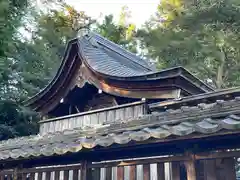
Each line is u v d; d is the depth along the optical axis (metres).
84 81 7.78
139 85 6.77
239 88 5.00
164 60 21.61
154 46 21.39
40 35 20.39
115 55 9.23
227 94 5.11
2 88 16.14
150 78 6.48
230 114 3.63
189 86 6.53
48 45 20.77
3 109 15.65
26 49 17.61
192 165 4.02
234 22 19.53
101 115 7.15
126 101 7.76
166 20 22.22
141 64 9.94
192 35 20.33
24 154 5.16
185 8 21.33
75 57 7.87
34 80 17.39
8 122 16.08
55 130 7.94
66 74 8.01
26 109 15.45
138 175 4.63
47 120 8.24
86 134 5.18
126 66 9.03
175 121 4.02
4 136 15.29
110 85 7.30
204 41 19.83
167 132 3.73
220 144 3.91
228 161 3.84
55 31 21.77
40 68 18.36
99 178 5.03
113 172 4.90
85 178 5.04
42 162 5.78
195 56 20.70
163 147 4.33
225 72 20.42
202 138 3.71
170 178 4.28
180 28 21.45
